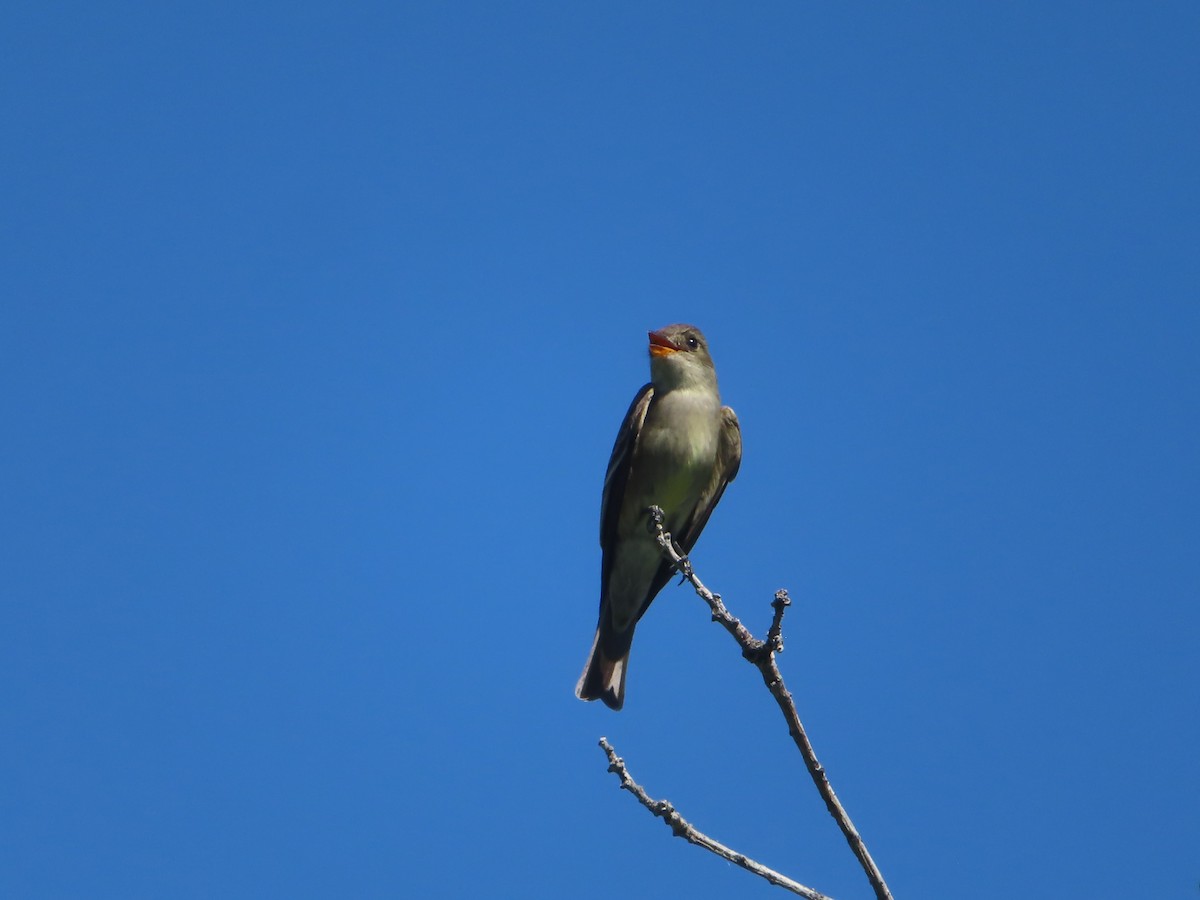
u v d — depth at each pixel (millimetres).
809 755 6945
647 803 7352
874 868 6695
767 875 7168
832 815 6863
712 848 7301
